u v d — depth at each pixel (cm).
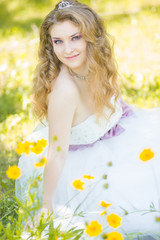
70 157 259
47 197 234
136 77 448
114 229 221
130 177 236
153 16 706
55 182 235
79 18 229
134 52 557
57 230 199
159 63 512
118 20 714
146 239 227
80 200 237
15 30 714
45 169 235
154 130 271
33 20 787
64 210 235
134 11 756
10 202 264
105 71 255
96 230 186
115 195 231
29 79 502
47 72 251
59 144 236
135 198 228
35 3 880
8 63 573
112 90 259
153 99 398
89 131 253
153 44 575
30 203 208
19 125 388
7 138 367
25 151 208
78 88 245
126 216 222
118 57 539
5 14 847
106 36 259
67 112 234
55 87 238
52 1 880
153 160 245
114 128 272
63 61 240
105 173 243
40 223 201
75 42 235
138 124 279
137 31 638
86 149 262
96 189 235
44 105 257
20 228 214
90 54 244
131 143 261
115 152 257
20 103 437
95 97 247
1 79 520
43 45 252
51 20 232
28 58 573
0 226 207
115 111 267
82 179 244
